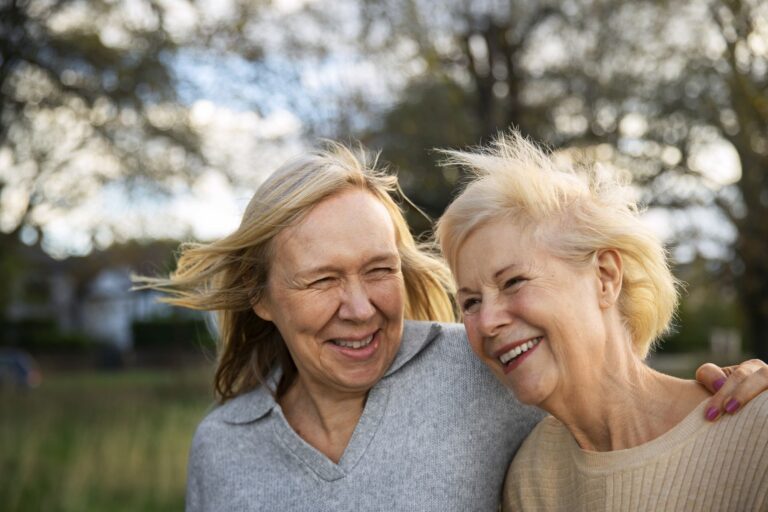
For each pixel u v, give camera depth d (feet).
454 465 6.88
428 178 39.88
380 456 6.95
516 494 6.65
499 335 5.85
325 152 7.23
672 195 37.29
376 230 6.78
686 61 36.60
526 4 37.11
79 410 42.57
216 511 7.39
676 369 60.03
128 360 106.52
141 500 25.03
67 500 24.66
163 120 39.83
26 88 39.45
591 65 37.73
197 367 75.46
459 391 7.13
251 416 7.52
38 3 38.17
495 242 5.80
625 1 36.45
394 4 37.45
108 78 39.17
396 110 40.27
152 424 37.29
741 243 36.73
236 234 7.09
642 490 5.59
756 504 5.21
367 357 6.91
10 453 30.37
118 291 153.48
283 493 7.14
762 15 29.89
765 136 33.94
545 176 5.85
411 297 7.85
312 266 6.70
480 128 38.86
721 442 5.40
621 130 37.96
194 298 7.55
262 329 7.85
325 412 7.26
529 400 5.84
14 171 41.09
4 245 44.01
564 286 5.70
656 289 5.95
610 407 5.82
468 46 38.73
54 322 123.44
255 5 38.06
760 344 41.14
